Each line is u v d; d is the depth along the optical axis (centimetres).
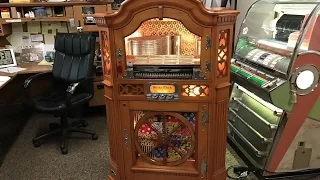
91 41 298
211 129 210
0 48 365
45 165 271
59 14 344
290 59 205
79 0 342
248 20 294
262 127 249
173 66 203
